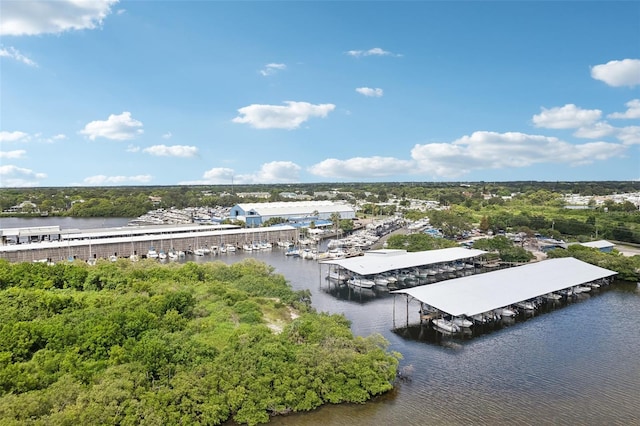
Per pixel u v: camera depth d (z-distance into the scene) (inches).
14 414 1641.2
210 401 1998.0
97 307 2933.1
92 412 1732.3
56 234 7455.7
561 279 4276.6
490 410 2149.4
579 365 2677.2
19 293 2952.8
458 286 3713.1
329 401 2201.0
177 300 3002.0
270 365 2236.7
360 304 4035.4
